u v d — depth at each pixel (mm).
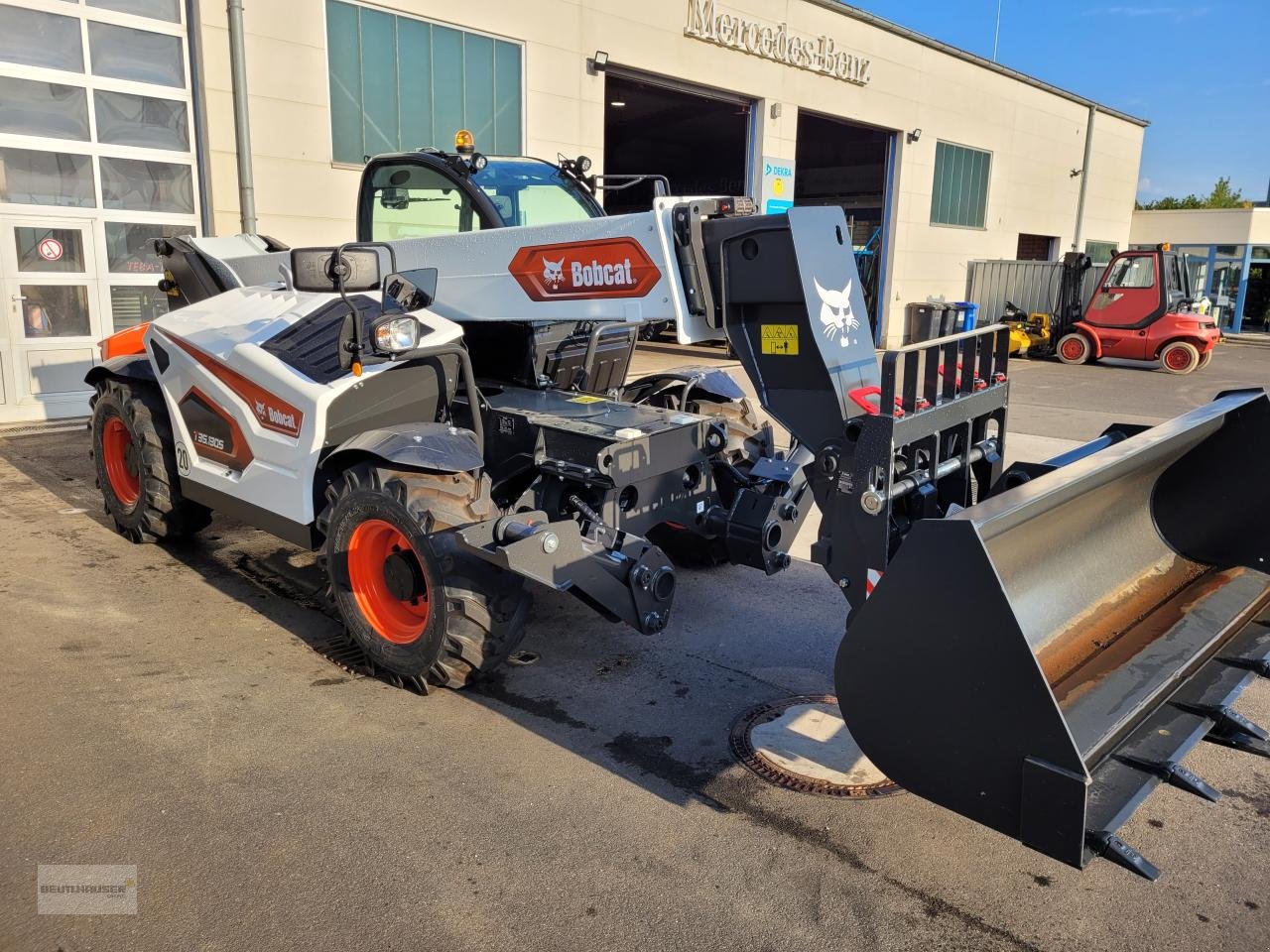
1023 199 21938
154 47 8523
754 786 2928
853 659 2246
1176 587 3221
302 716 3295
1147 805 2871
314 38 9266
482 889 2418
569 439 3512
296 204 9430
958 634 2061
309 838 2605
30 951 2162
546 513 3338
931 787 2189
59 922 2254
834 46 15500
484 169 4156
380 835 2627
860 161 24578
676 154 24453
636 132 21469
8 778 2844
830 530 2975
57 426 8109
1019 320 17703
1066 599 2908
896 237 18188
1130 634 2854
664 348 15336
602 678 3668
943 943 2264
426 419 3783
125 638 3904
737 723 3330
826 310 2922
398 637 3504
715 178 24859
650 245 3078
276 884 2412
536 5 11086
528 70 11141
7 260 7996
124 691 3428
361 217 4578
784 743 3191
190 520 4859
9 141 7840
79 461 6926
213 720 3244
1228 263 28141
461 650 3223
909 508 3037
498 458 3814
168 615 4164
